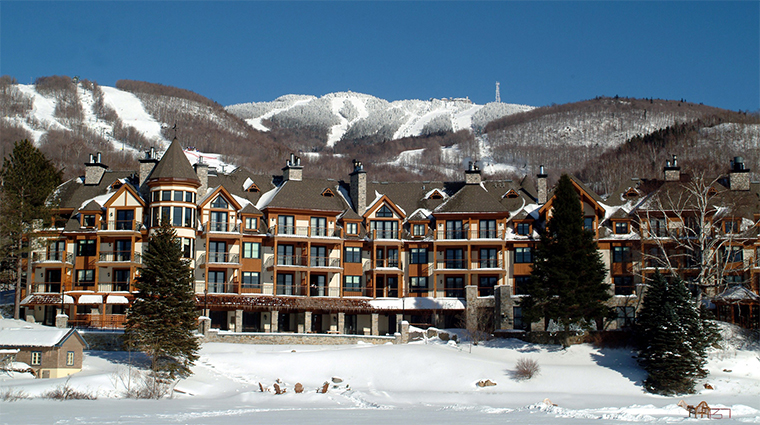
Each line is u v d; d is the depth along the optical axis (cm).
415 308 7500
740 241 7394
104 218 7444
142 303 5641
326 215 7850
